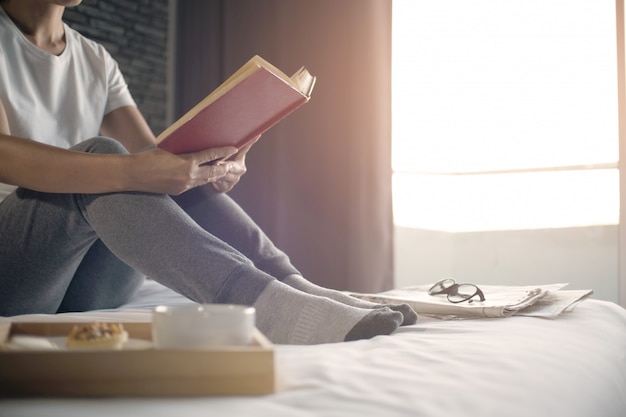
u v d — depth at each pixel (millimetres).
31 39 1576
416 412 538
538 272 3096
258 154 3525
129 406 520
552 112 3025
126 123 1819
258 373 562
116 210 975
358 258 3129
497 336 894
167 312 595
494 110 3184
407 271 3354
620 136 2703
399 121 3365
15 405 524
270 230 3467
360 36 3168
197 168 1029
